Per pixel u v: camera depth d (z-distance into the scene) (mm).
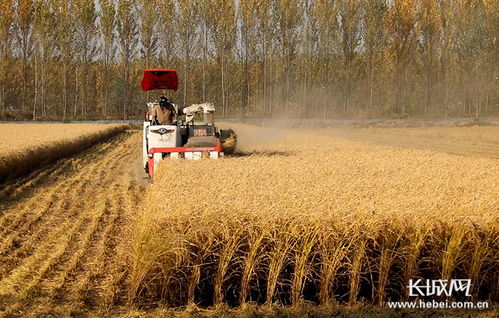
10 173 15219
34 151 17562
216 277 6055
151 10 56469
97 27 58312
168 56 57344
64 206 11656
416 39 57312
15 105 67188
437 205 6559
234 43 58000
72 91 67375
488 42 51188
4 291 6613
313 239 5969
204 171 9781
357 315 5793
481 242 6062
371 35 56750
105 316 5855
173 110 13906
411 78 61000
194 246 5984
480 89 55719
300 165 11062
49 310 6023
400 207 6418
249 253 6023
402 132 36844
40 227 9820
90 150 25016
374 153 14773
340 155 14031
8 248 8391
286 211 6219
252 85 67875
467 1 54625
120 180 15539
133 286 6109
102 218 10391
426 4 56656
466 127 41781
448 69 58875
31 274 7215
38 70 58281
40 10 55812
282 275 6184
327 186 8078
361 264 6016
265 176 9258
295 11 57625
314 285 6309
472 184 8469
